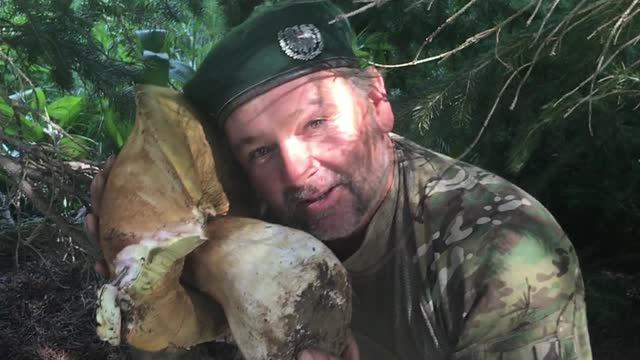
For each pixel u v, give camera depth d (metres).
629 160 0.92
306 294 0.49
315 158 0.55
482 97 0.74
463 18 0.93
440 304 0.54
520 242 0.52
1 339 1.16
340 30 0.57
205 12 0.96
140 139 0.51
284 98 0.54
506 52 0.70
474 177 0.57
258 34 0.55
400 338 0.57
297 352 0.49
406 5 0.94
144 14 0.89
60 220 0.80
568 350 0.50
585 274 1.15
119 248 0.49
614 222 1.15
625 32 0.65
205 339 0.52
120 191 0.50
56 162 0.81
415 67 0.96
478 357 0.51
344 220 0.56
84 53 0.81
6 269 1.28
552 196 1.10
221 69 0.55
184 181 0.50
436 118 0.75
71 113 1.39
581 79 0.71
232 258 0.49
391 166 0.58
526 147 0.73
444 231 0.55
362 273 0.58
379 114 0.58
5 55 0.80
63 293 1.24
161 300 0.48
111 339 0.47
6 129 0.94
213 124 0.57
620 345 1.01
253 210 0.58
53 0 0.81
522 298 0.50
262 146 0.55
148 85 0.55
